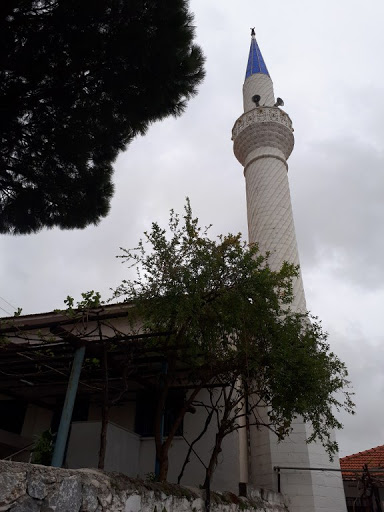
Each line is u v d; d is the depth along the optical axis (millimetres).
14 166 8875
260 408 11953
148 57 8164
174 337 7801
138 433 10922
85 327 7133
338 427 8531
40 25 7398
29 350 7688
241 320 7375
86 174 9578
